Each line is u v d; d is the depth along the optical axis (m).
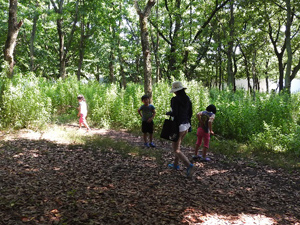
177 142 4.75
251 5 21.22
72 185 3.85
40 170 4.45
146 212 3.13
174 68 23.64
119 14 24.20
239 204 3.64
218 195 3.93
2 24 20.59
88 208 3.12
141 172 4.83
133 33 28.62
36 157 5.25
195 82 10.27
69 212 2.98
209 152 6.97
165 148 7.25
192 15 20.97
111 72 26.61
